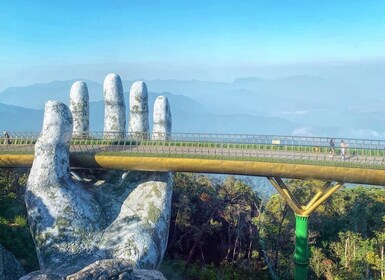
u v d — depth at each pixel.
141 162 33.97
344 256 46.69
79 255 30.03
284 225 51.44
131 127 42.59
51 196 31.50
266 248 51.28
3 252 30.53
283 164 31.59
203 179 60.28
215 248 53.50
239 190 56.94
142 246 31.14
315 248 48.56
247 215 54.12
